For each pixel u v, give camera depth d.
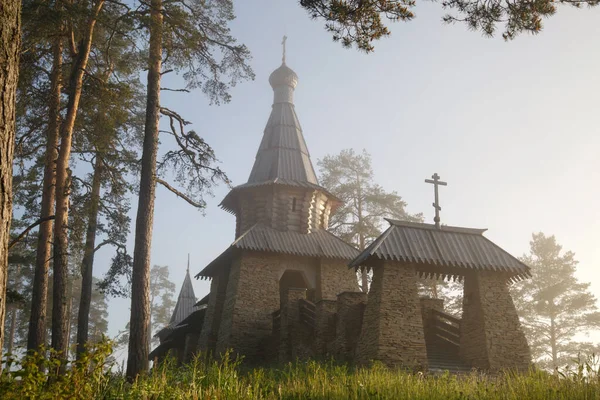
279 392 11.49
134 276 16.98
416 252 18.91
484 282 19.42
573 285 38.34
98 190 25.53
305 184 30.08
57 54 21.20
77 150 24.31
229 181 20.34
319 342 20.78
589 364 10.80
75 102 18.92
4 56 6.05
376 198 37.72
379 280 18.58
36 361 7.91
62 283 17.81
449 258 19.00
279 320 25.45
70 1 19.34
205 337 28.23
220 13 20.47
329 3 11.27
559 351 37.53
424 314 21.73
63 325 17.56
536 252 40.31
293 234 29.14
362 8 11.27
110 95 19.69
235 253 28.34
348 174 39.53
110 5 22.05
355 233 36.91
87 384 8.52
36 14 18.03
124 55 21.45
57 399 7.87
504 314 19.08
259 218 29.67
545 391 10.38
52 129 19.62
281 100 33.94
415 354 17.64
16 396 7.46
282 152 31.59
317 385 12.46
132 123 27.06
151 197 17.98
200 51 20.56
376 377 13.12
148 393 9.76
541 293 37.66
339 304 20.39
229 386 10.84
